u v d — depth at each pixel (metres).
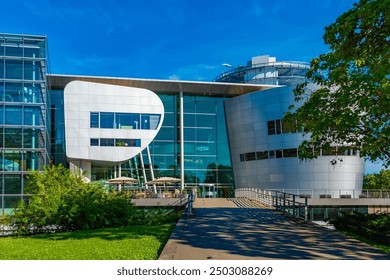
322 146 19.92
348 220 18.27
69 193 23.56
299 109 18.97
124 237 15.95
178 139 52.38
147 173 50.00
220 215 21.92
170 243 12.77
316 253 11.08
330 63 17.41
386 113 15.98
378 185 61.03
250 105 51.62
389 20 14.72
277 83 58.84
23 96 38.31
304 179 47.91
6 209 36.47
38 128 38.19
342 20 15.99
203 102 54.09
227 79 63.09
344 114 15.99
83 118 46.19
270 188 49.56
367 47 16.16
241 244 12.58
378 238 15.34
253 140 51.22
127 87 47.94
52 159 49.03
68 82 49.81
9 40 39.03
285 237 14.00
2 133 37.59
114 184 47.62
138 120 47.78
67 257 11.30
